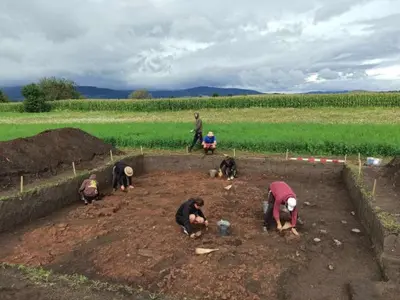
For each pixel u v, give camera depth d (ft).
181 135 51.42
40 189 27.81
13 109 150.20
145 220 25.61
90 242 22.43
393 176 29.04
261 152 44.93
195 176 39.19
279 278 18.06
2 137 52.95
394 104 115.75
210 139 43.55
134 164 41.75
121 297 15.34
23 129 64.54
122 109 142.31
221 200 29.73
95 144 42.91
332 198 31.40
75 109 149.18
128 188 34.30
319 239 22.50
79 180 32.50
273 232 23.39
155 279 17.99
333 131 51.88
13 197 25.50
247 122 74.02
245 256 20.04
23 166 31.30
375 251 20.54
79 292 15.69
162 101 137.69
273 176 38.78
